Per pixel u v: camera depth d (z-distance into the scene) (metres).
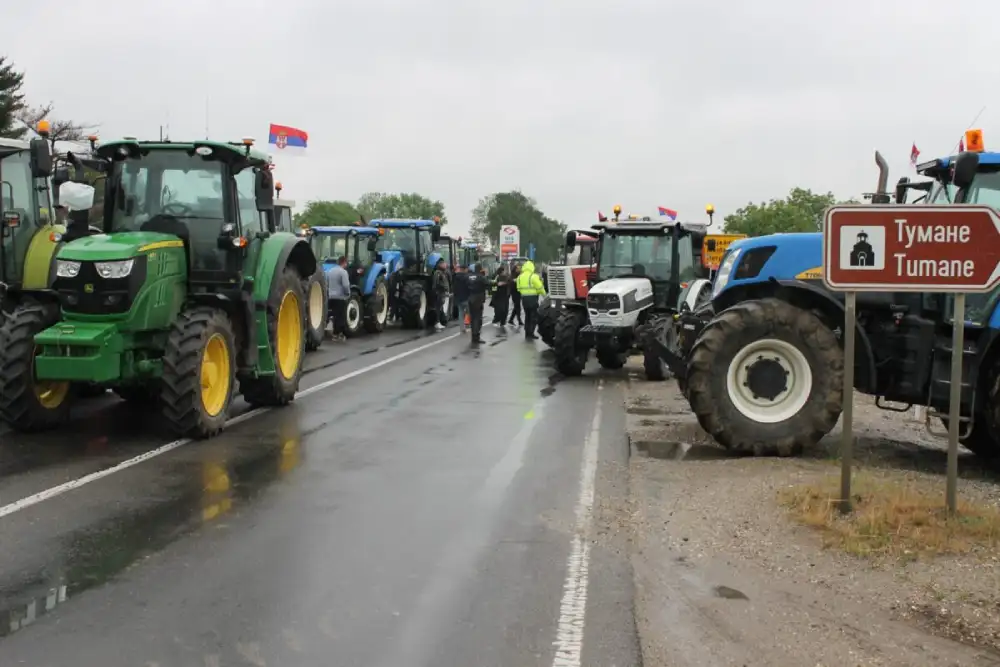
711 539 5.46
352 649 3.99
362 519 5.94
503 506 6.25
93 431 8.77
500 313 24.64
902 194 8.45
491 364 15.16
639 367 15.03
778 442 7.62
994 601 4.38
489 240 108.81
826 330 7.60
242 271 9.31
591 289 13.32
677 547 5.36
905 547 5.08
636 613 4.40
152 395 10.29
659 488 6.69
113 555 5.20
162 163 9.14
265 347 9.79
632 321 13.21
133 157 9.20
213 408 8.66
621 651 3.98
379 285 21.70
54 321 8.56
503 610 4.43
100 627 4.20
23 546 5.33
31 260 10.20
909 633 4.12
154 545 5.38
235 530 5.68
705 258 21.38
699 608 4.45
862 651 3.96
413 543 5.45
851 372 5.73
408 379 13.03
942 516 5.53
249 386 10.13
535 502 6.36
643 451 8.06
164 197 9.09
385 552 5.28
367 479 6.99
